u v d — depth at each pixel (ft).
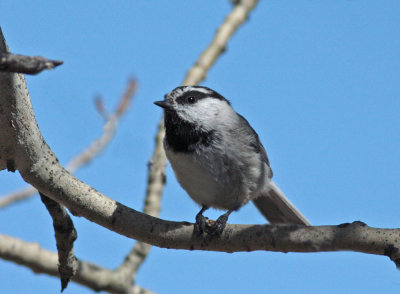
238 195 32.30
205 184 31.91
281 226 24.14
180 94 32.32
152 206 33.50
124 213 25.25
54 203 25.14
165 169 34.40
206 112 31.63
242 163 31.60
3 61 15.87
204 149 31.19
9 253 29.89
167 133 32.37
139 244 32.81
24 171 24.77
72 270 26.73
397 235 22.58
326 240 23.20
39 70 16.40
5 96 22.76
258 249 24.56
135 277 32.12
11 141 23.93
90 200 25.03
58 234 25.82
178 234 25.17
